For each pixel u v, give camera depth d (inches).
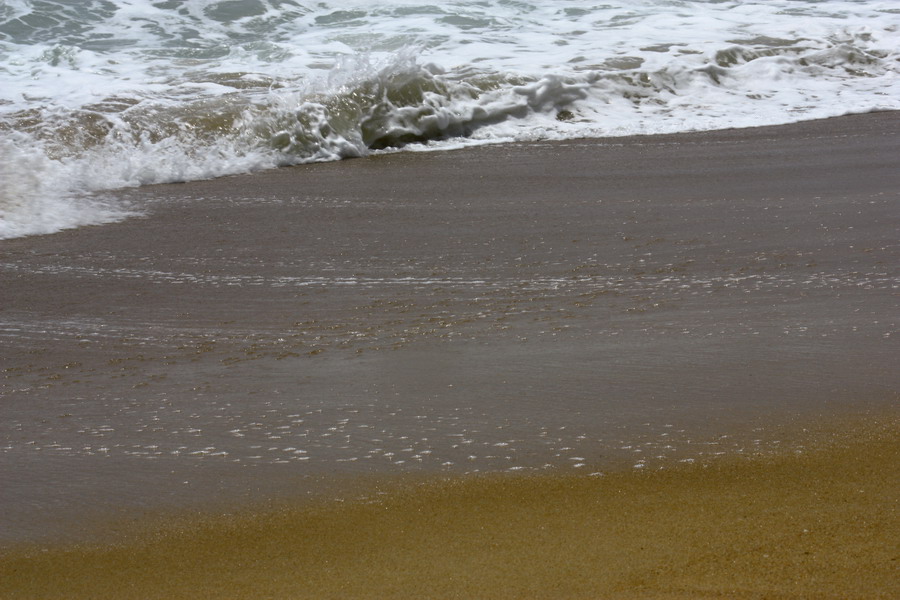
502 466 185.3
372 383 232.4
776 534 152.7
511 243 357.7
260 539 160.1
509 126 644.1
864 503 163.0
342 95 608.7
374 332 269.6
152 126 558.3
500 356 247.8
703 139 587.2
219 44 818.2
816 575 138.9
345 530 162.1
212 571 150.2
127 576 149.7
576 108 681.0
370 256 345.7
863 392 216.8
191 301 300.8
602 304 288.4
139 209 428.1
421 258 341.4
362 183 483.5
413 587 141.6
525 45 813.9
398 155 573.3
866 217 379.2
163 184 489.7
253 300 300.8
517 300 294.4
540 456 189.2
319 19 909.2
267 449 197.0
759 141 571.2
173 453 196.4
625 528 157.6
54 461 193.8
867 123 623.2
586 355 246.5
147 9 906.7
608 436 197.6
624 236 362.6
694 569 142.6
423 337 264.4
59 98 604.4
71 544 160.7
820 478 174.2
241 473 186.2
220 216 412.8
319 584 144.2
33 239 375.9
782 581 137.6
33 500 177.2
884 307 278.4
